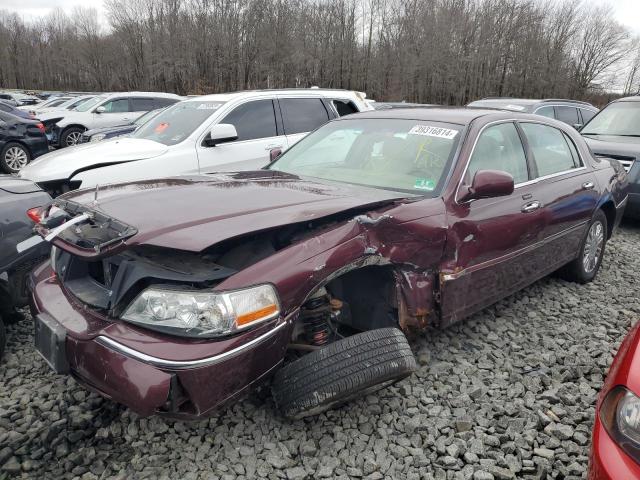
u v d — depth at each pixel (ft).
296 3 185.16
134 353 7.30
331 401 8.20
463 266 10.82
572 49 210.59
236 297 7.53
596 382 11.02
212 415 7.63
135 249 8.33
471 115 12.76
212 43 191.21
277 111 23.06
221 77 194.18
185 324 7.32
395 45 185.88
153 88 207.10
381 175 11.71
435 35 184.55
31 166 20.97
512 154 12.96
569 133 15.70
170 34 194.70
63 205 9.41
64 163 20.15
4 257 11.53
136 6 212.64
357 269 9.73
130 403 7.30
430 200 10.46
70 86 258.57
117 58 228.84
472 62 189.47
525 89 201.77
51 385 10.71
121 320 7.73
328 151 13.26
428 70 186.09
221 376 7.39
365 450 8.78
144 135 22.76
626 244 21.91
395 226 9.48
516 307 14.60
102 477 8.21
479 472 8.27
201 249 7.20
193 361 7.18
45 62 263.90
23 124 40.19
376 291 10.32
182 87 197.67
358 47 186.29
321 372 8.21
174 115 23.29
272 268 7.97
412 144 12.12
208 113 21.83
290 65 185.88
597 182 15.85
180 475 8.21
